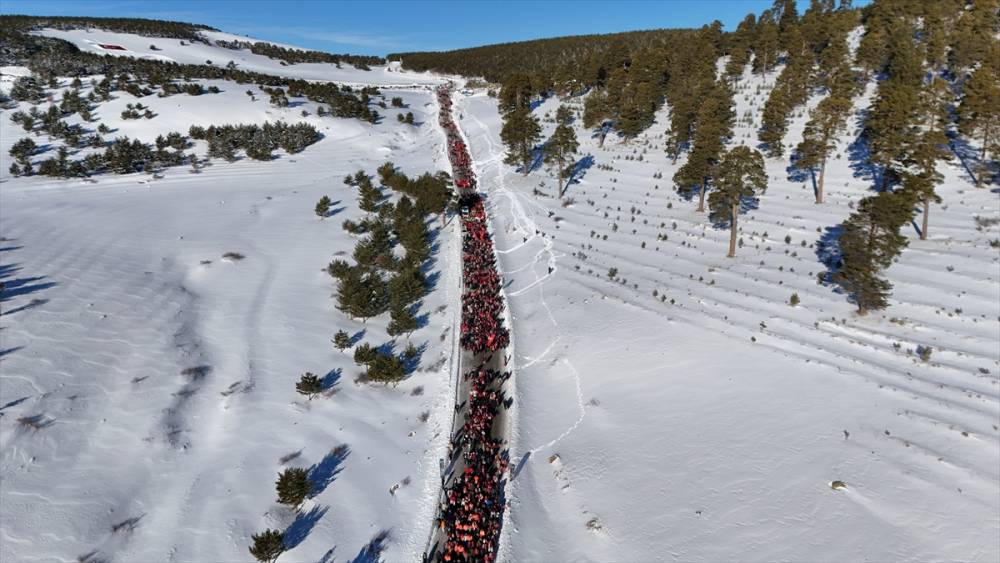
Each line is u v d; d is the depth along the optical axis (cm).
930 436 2297
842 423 2450
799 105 7388
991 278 3544
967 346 2980
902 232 4538
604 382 3103
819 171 5869
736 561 1920
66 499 2091
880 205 3161
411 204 5831
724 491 2214
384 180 6788
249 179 6900
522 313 4038
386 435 2753
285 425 2711
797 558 1880
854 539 1902
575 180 7088
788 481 2194
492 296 4244
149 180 6575
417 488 2447
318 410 2855
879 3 8369
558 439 2730
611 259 4803
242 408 2767
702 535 2044
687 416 2695
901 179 4606
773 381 2827
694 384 2923
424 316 3938
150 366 2900
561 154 6631
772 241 4791
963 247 4053
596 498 2327
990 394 2566
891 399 2559
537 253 5062
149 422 2541
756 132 6944
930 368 2847
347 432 2728
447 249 5122
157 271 3984
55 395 2530
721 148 5503
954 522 1894
